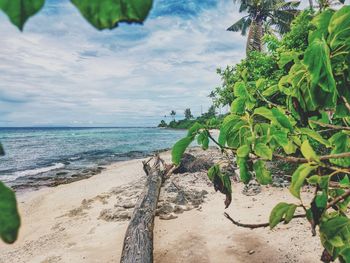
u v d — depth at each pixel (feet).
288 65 5.15
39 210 34.09
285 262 16.56
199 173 42.57
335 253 3.30
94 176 56.44
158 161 45.57
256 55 34.94
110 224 25.52
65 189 45.14
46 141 203.72
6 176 64.59
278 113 3.99
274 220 3.54
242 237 20.12
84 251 20.95
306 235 19.15
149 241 19.20
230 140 4.39
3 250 22.99
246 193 29.60
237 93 4.54
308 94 3.97
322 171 3.41
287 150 4.08
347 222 3.25
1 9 0.73
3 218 0.86
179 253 19.02
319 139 3.83
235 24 85.61
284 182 31.04
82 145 156.46
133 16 0.79
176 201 28.32
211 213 25.44
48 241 23.59
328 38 3.17
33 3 0.74
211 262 17.65
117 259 19.33
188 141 4.06
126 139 201.05
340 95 4.01
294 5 74.49
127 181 46.93
